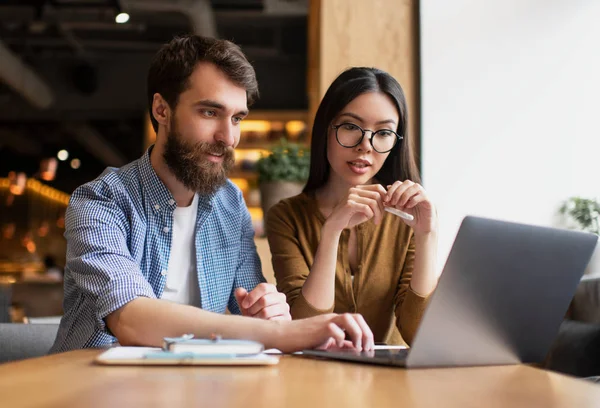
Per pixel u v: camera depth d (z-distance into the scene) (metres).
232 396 0.72
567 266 1.14
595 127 3.14
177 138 1.61
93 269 1.36
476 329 1.08
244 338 1.14
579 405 0.75
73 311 1.60
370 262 1.87
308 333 1.13
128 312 1.22
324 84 3.12
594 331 2.01
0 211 12.91
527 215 3.11
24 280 8.48
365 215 1.62
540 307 1.14
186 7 7.01
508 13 3.18
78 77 9.38
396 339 1.95
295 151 2.77
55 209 13.39
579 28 3.17
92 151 12.25
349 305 1.84
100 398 0.70
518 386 0.88
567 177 3.13
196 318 1.17
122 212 1.60
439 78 3.13
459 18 3.15
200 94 1.58
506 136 3.13
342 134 1.82
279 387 0.79
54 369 0.91
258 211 7.49
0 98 10.14
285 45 8.58
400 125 1.89
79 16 7.60
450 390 0.82
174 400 0.69
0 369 0.91
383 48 3.14
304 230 1.93
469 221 0.99
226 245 1.79
